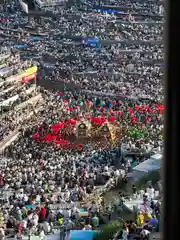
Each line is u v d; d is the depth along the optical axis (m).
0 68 145.12
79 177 80.62
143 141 104.69
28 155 97.06
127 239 55.03
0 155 100.25
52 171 83.31
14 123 120.50
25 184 77.69
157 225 57.41
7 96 132.12
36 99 139.50
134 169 85.38
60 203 69.62
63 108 135.25
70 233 56.50
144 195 69.44
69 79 167.25
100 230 57.59
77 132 113.94
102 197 75.25
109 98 148.62
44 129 116.31
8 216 63.28
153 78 168.38
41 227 60.09
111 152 99.44
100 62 185.75
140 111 128.38
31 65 155.50
